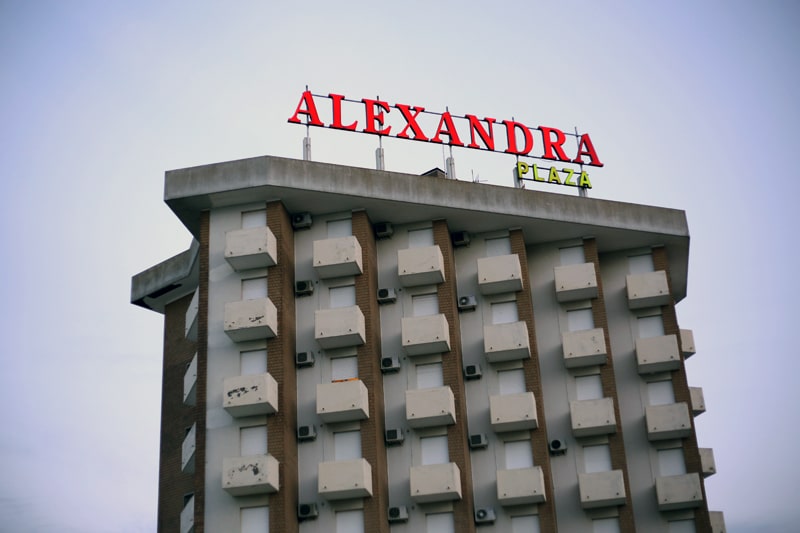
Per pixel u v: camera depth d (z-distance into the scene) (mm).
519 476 57156
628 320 63625
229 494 54062
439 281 60500
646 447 60812
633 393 62031
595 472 58875
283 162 58688
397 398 58625
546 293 63281
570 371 61531
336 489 54500
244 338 56688
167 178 59125
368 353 57875
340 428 56719
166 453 68062
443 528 56062
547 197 62469
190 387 59219
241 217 59375
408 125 63625
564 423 60406
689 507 59062
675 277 68250
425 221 61906
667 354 61562
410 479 56312
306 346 58469
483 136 65188
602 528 58250
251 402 54406
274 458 54125
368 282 59312
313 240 60406
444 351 59281
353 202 59906
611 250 65250
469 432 59156
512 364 60375
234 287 58188
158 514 66875
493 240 62875
